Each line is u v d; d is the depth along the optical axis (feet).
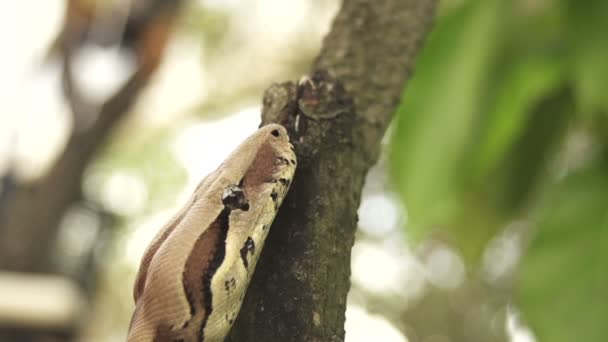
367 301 10.58
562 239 3.92
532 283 3.92
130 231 10.14
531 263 3.93
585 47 3.91
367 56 3.64
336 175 3.39
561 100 4.11
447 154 3.92
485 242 4.14
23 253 6.10
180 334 3.35
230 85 9.16
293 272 3.32
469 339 10.34
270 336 3.31
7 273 6.05
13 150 6.36
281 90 3.47
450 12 3.97
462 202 4.09
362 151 3.51
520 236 4.88
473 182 4.03
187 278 3.35
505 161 4.12
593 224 3.90
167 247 3.39
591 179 3.95
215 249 3.35
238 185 3.38
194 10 8.75
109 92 6.35
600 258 3.88
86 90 6.37
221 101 9.23
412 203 3.93
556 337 3.87
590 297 3.87
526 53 4.01
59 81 6.40
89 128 6.30
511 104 4.01
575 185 3.96
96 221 6.41
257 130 3.43
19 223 6.15
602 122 4.03
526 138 4.13
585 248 3.90
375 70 3.63
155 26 6.31
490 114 3.99
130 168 10.07
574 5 3.95
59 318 5.53
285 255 3.34
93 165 6.57
